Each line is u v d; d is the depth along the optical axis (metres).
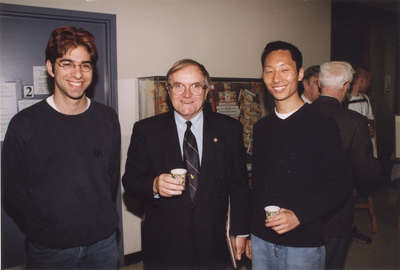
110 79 2.68
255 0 3.46
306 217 1.36
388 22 5.00
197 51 3.10
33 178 1.44
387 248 3.06
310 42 4.00
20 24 2.37
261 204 1.49
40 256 1.48
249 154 3.02
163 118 1.67
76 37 1.42
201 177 1.56
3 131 2.38
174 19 2.95
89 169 1.51
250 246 1.70
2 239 2.38
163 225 1.55
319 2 4.04
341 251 1.70
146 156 1.62
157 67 2.89
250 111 3.06
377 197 4.42
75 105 1.49
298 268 1.39
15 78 2.39
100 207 1.54
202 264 1.54
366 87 3.49
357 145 1.71
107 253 1.58
